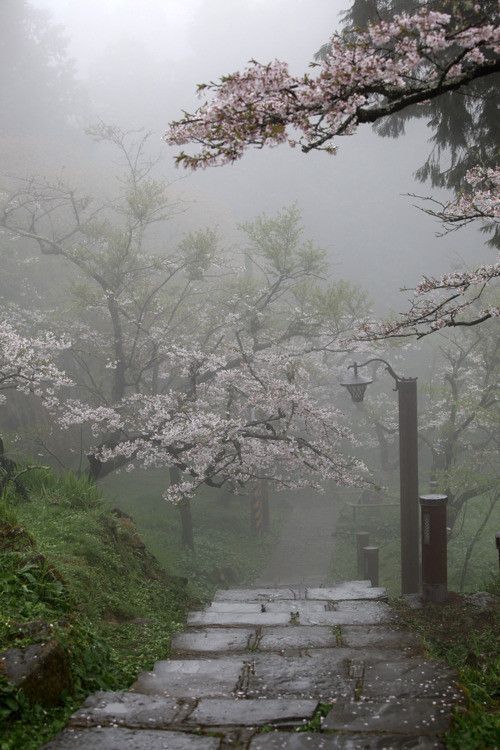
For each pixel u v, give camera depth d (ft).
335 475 59.88
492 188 29.66
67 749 11.45
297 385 63.41
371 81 14.25
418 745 11.52
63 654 14.55
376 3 33.19
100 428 59.93
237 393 65.98
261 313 69.46
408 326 27.96
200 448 54.80
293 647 20.29
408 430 43.37
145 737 11.92
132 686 15.53
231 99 14.07
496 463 78.02
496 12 20.68
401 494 43.39
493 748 11.55
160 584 30.35
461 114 33.91
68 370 87.66
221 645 20.51
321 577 66.33
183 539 66.69
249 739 11.80
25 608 16.80
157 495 83.05
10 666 13.55
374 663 16.55
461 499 63.87
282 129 14.58
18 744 11.91
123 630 21.62
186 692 15.14
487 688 17.44
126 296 73.82
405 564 43.32
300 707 13.43
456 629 25.34
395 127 39.14
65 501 32.14
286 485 61.93
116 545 30.12
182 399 59.77
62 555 24.81
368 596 29.73
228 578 63.82
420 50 13.87
